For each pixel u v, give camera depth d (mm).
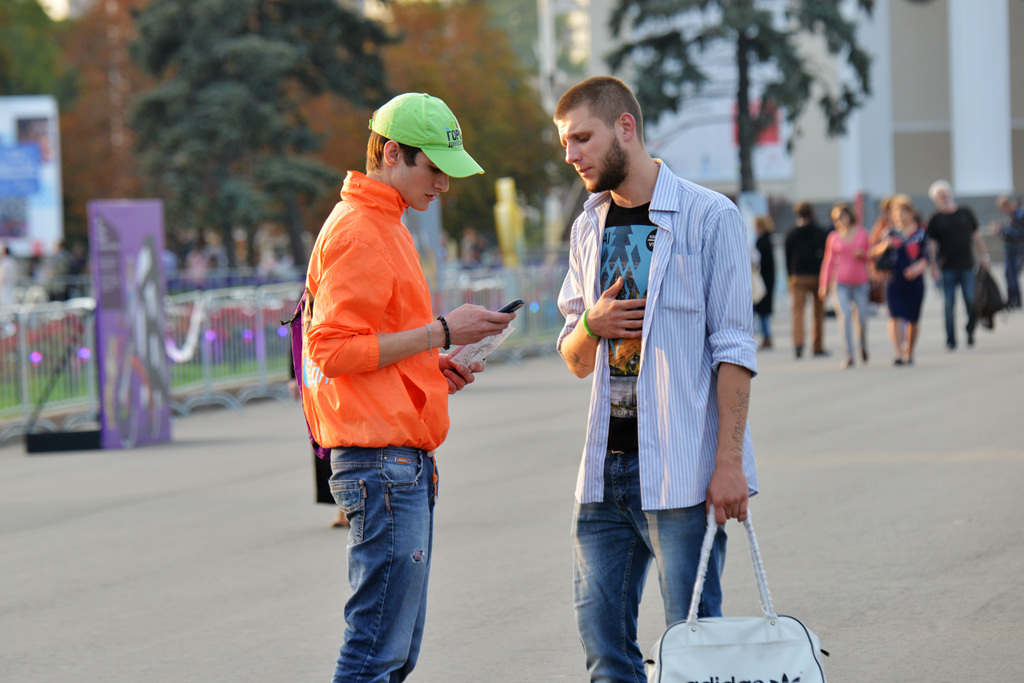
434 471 6863
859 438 18234
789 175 79062
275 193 57719
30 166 64188
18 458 21203
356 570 6598
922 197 87625
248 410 27172
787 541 12289
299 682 8930
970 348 30906
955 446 17141
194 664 9430
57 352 24828
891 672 8586
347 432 6465
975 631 9344
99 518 15320
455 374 7027
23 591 11867
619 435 6723
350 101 60781
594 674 6973
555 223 99562
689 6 59156
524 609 10461
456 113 74438
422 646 9617
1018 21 97188
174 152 57312
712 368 6531
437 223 33031
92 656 9742
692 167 76375
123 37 79812
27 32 99562
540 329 38625
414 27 76875
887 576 10891
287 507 15484
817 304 31031
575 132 6574
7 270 45469
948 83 97188
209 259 66688
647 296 6523
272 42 57031
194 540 13766
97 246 21547
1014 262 43156
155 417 22219
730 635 5996
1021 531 12250
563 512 14180
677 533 6508
